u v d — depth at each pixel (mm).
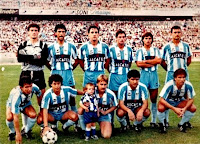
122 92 4883
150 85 5742
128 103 4996
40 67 5527
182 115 4695
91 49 5629
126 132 5004
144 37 5641
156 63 5598
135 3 32031
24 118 4895
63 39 5676
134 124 5152
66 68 5715
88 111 4520
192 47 28984
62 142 4484
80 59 5781
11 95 4520
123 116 4875
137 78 4680
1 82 11320
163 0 31828
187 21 31922
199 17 31844
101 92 4777
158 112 4926
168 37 30688
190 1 31797
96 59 5652
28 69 5445
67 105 4891
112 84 5820
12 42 27594
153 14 31938
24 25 30844
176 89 4895
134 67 16094
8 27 30047
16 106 4293
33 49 5395
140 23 32375
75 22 32219
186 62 6012
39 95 4969
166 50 5855
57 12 31469
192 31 31172
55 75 4562
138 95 4926
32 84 4820
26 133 4738
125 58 5727
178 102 5172
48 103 4613
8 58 19453
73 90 4891
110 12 32062
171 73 5887
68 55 5695
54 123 4898
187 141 4492
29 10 31078
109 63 5898
